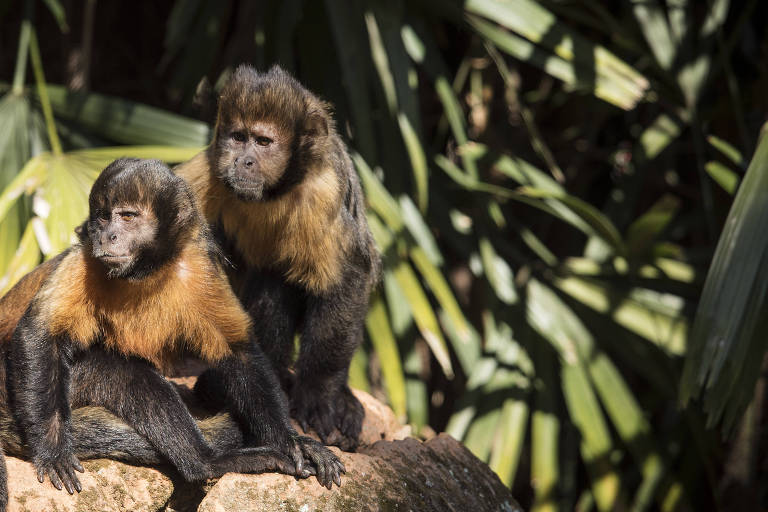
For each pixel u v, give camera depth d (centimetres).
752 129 1648
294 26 1402
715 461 1585
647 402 1675
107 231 716
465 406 1345
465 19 1375
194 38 1453
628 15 1617
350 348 910
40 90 1298
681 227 1764
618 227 1627
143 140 1316
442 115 1717
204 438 761
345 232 892
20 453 753
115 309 748
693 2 1739
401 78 1305
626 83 1340
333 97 1448
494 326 1409
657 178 1823
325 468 761
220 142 860
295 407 903
